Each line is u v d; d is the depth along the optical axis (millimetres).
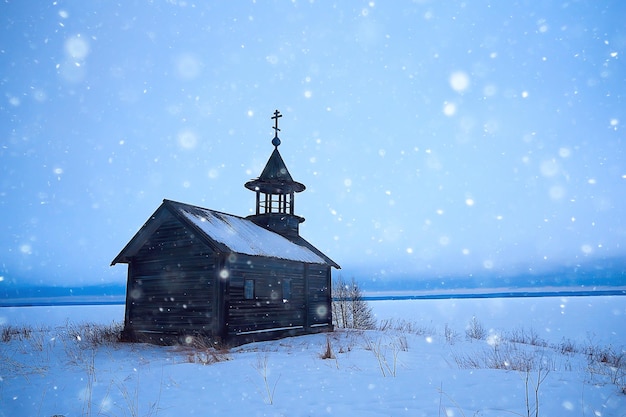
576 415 5902
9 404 7500
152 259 18281
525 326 46531
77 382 9180
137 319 18141
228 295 16375
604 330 39625
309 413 6238
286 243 21984
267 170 24031
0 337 18656
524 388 7453
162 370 10273
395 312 94125
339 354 12742
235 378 8977
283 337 18969
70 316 60500
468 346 16469
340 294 39000
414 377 8602
